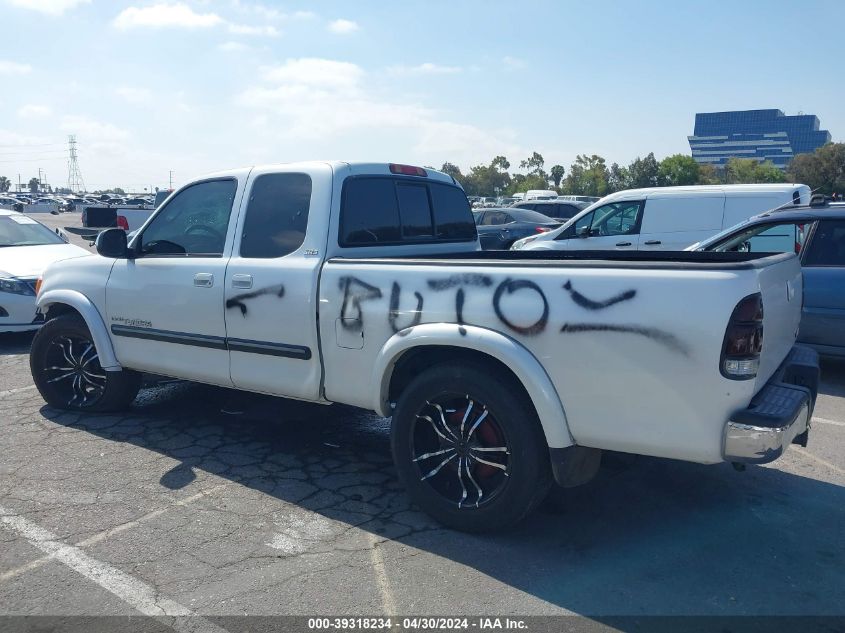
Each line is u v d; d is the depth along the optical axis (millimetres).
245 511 4066
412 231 5043
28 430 5414
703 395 3105
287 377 4430
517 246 12797
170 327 5000
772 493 4383
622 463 4016
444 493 3887
